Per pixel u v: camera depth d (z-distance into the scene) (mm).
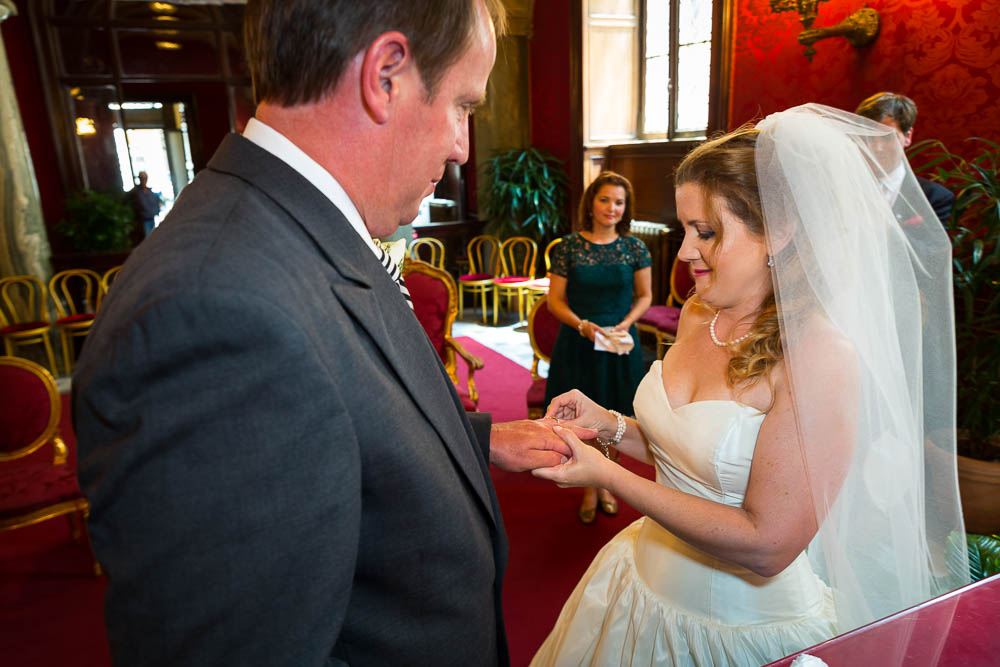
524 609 2289
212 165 696
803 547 973
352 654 717
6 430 2545
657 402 1184
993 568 1437
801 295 950
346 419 571
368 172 701
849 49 3379
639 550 1304
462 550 749
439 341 3234
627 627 1251
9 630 2270
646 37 5652
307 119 670
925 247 1152
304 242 650
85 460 537
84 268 5883
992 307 2293
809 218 928
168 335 507
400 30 635
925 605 846
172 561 520
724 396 1085
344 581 582
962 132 2891
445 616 746
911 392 1067
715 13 4242
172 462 512
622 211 2760
